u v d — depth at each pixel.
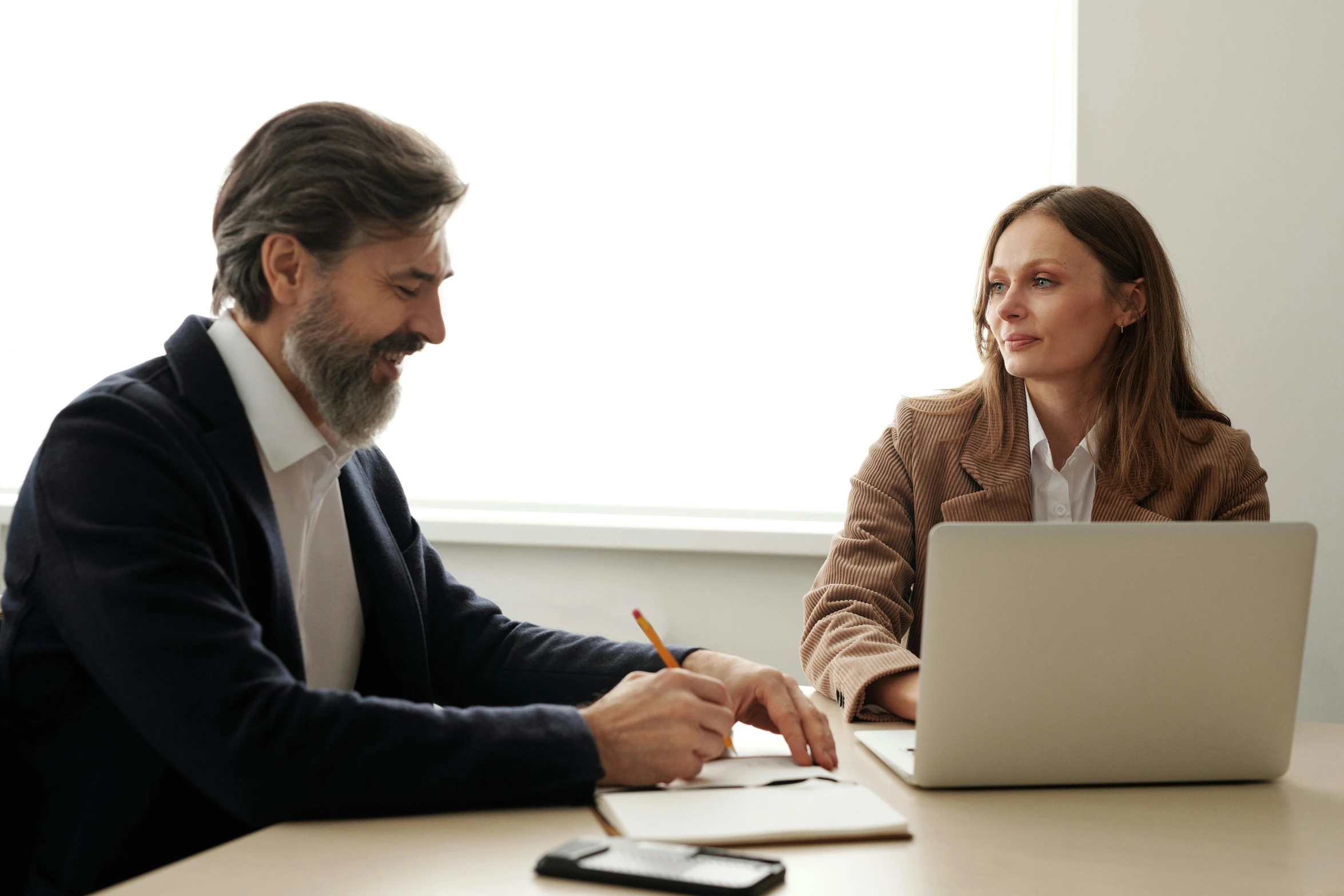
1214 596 0.97
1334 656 2.28
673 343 2.64
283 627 1.07
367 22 2.71
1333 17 2.26
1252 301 2.30
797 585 2.47
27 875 1.00
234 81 2.78
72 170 2.85
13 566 1.01
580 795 0.90
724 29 2.60
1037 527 0.95
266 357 1.17
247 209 1.11
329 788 0.85
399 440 2.73
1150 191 2.32
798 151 2.58
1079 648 0.96
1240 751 1.00
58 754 0.99
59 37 2.84
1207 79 2.30
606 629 2.54
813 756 1.05
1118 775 0.99
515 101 2.67
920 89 2.53
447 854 0.78
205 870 0.74
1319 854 0.82
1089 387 1.72
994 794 0.97
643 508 2.63
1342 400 2.27
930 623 0.95
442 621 1.37
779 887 0.72
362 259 1.10
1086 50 2.34
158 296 2.83
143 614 0.88
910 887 0.73
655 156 2.63
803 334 2.59
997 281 1.71
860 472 1.75
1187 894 0.73
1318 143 2.27
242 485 1.06
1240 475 1.66
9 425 2.89
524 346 2.69
